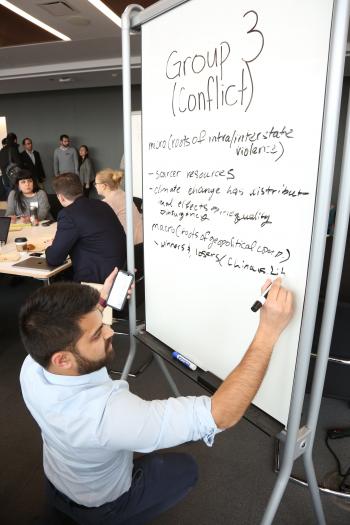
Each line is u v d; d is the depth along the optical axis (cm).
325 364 79
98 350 78
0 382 214
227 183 87
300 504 139
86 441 74
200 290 102
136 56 482
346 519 133
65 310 72
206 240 97
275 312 77
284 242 76
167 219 110
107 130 768
